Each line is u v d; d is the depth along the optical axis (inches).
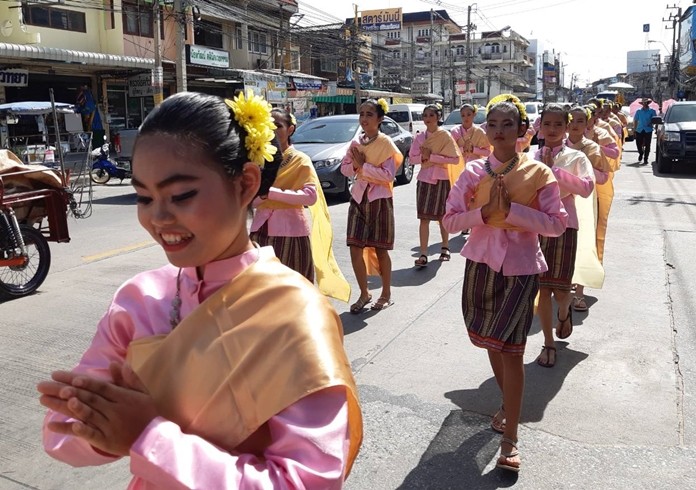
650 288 229.1
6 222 219.8
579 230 197.0
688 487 112.4
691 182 517.7
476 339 122.6
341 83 1366.9
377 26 2100.1
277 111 161.8
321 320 44.6
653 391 148.9
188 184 44.3
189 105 46.2
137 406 40.6
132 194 527.5
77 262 276.5
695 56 1472.7
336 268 194.9
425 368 163.3
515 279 119.5
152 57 888.3
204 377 43.6
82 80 815.1
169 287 51.4
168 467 37.9
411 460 122.0
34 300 222.8
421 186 265.6
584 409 140.5
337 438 41.0
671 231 324.8
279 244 165.3
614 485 113.3
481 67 2874.0
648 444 126.0
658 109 1065.5
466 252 124.9
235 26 1092.5
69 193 248.5
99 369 51.0
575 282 195.9
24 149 521.0
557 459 121.5
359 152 203.3
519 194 121.0
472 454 123.6
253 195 49.2
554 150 164.9
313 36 1217.4
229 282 46.4
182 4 735.7
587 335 184.9
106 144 612.4
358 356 171.8
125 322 51.1
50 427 40.3
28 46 661.3
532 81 3764.8
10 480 117.7
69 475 119.6
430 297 224.2
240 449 42.4
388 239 207.0
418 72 2295.8
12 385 155.1
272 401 41.8
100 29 824.9
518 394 117.4
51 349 178.1
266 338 43.3
